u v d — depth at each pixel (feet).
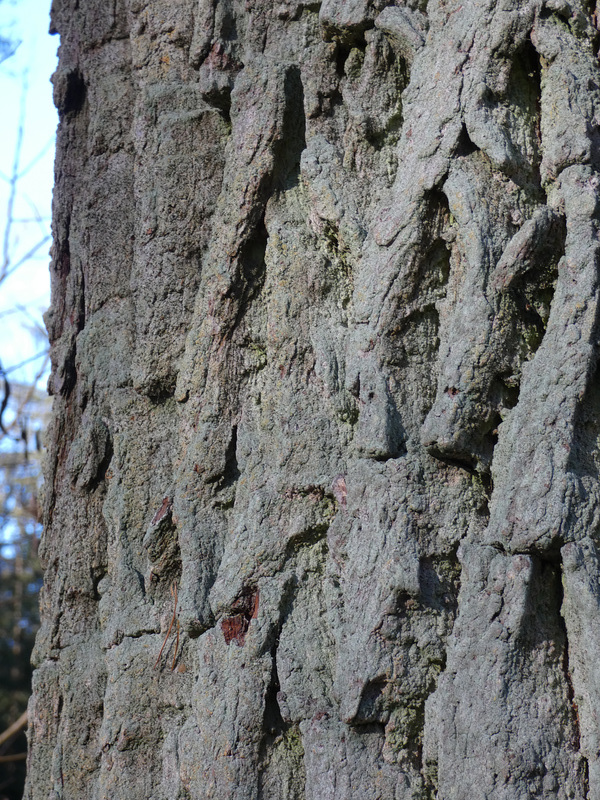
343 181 7.84
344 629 7.61
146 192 8.18
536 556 7.50
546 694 7.45
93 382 8.27
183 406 8.03
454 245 7.66
